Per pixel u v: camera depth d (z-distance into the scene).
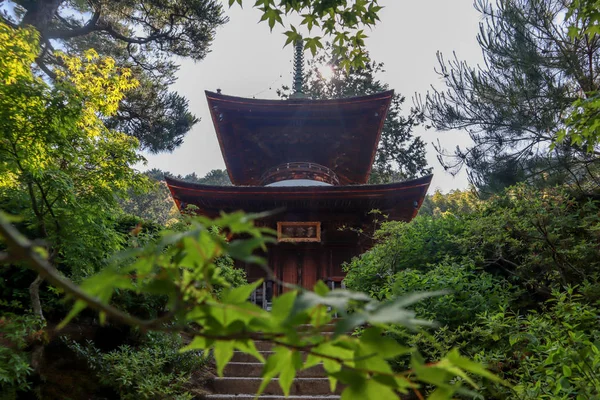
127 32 18.19
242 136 15.02
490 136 10.26
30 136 4.24
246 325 0.65
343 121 14.54
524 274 6.12
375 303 0.62
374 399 0.63
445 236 7.41
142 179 5.45
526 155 9.90
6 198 5.33
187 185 12.05
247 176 17.08
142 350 5.83
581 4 3.63
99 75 5.91
